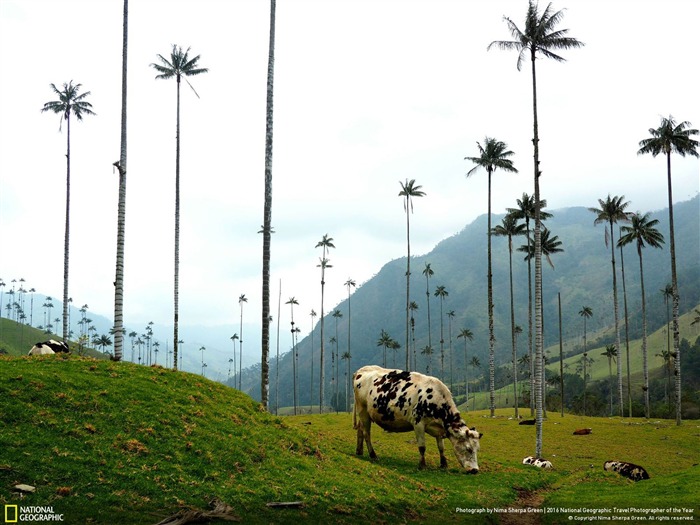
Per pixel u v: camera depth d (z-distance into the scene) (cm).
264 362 2967
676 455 4228
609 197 8612
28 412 1577
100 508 1230
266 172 3225
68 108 5891
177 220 5897
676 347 6488
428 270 17538
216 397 2259
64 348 2719
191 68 5897
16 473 1281
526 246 7919
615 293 8856
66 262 5772
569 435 5162
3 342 16762
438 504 1794
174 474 1493
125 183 3162
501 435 5066
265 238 3134
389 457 2623
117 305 2984
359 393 2536
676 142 6256
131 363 2372
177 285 5853
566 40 4034
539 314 3931
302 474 1759
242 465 1703
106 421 1681
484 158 6750
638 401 15875
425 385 2370
